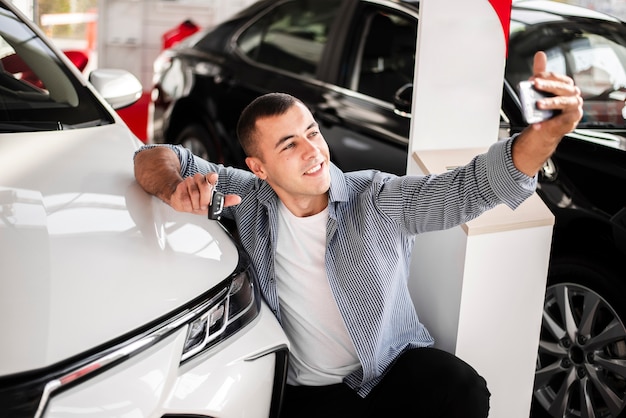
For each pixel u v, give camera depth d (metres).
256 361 1.72
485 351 2.21
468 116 2.41
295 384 2.01
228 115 3.82
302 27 3.68
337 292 1.89
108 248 1.67
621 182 2.46
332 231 1.89
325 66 3.49
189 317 1.60
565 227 2.58
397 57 3.25
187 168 2.06
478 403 1.88
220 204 1.73
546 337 2.66
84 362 1.43
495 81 2.41
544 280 2.20
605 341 2.47
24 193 1.81
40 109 2.27
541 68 1.46
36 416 1.38
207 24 5.54
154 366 1.51
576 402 2.60
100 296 1.55
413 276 2.34
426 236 2.25
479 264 2.11
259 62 3.78
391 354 1.99
